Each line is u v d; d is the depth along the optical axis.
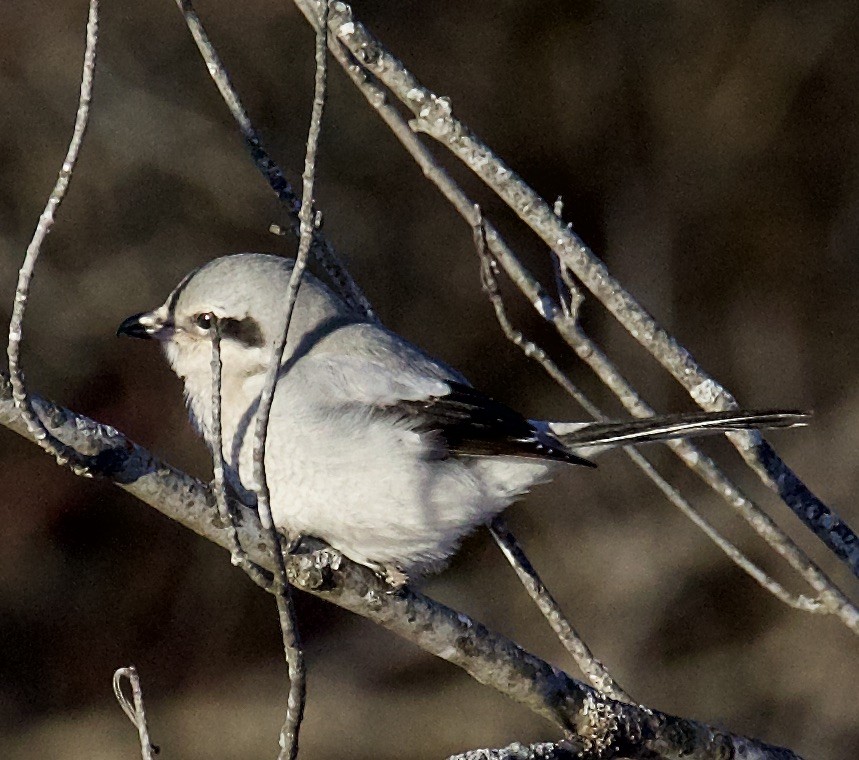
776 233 14.71
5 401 4.43
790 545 5.69
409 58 15.39
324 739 12.59
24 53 14.11
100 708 13.02
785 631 12.59
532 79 15.32
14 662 13.05
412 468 5.67
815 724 12.18
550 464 5.80
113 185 14.06
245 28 14.70
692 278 14.64
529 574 5.74
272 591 4.36
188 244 14.13
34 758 12.53
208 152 14.36
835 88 15.08
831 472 13.23
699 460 5.77
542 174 15.10
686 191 14.93
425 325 14.34
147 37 14.45
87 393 13.37
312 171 4.14
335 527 5.73
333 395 5.71
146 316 6.07
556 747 4.89
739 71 15.18
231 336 5.89
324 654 13.16
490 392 14.18
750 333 14.34
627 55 15.31
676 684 12.59
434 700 12.77
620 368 14.06
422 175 14.71
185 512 4.72
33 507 13.45
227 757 12.67
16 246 13.70
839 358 14.04
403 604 5.02
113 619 13.34
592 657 5.59
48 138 14.04
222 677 13.18
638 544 13.09
